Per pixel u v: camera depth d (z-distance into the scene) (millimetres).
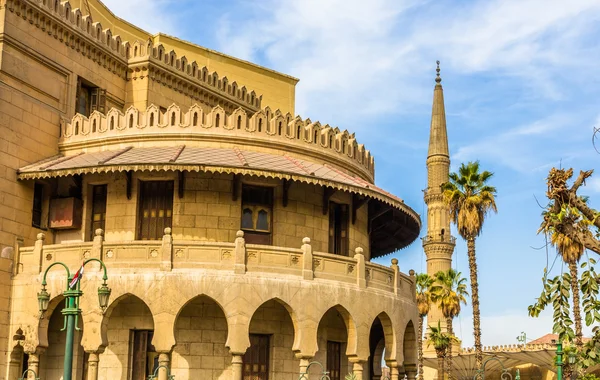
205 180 37969
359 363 36438
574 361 19812
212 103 50719
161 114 40219
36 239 38875
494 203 64625
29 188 38688
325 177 37344
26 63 39250
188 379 35719
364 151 46250
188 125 39781
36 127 39625
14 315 36375
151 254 34562
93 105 44031
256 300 34281
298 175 36469
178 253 34500
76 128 41156
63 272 35500
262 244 38469
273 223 38688
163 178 38125
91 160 37438
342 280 36781
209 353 36156
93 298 34250
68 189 39750
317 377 38562
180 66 48219
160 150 38344
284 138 40750
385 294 38562
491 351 87750
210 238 37531
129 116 40250
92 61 43938
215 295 33906
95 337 33875
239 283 34188
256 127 40250
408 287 41906
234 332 33750
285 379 37375
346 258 37219
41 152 39875
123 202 38250
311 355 34781
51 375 37281
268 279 34656
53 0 41000
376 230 48469
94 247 35000
